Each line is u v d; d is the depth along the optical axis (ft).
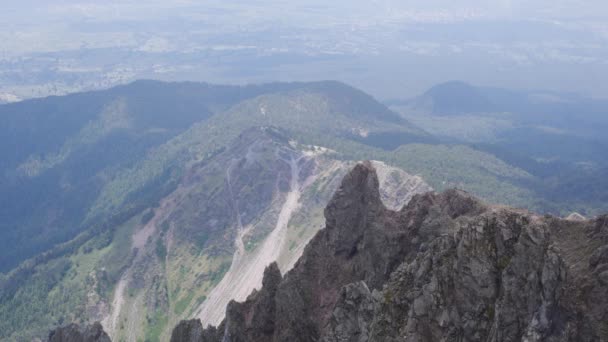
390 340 183.21
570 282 157.79
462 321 169.27
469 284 170.71
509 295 160.45
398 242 268.41
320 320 261.03
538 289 157.58
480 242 173.78
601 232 176.86
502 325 158.51
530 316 156.15
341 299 218.79
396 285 198.18
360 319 210.59
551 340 150.92
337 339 211.00
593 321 148.36
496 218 175.94
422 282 189.26
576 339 148.66
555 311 153.58
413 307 181.06
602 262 159.02
